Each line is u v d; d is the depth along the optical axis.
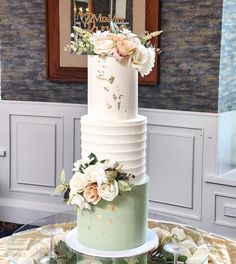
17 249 1.88
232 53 3.44
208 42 3.33
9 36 4.01
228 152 3.50
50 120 3.95
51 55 3.86
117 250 1.65
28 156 4.05
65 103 3.88
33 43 3.94
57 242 1.81
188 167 3.48
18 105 4.02
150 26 3.47
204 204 3.45
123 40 1.56
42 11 3.86
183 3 3.38
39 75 3.96
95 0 3.61
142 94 3.62
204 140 3.40
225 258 1.92
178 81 3.47
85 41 1.61
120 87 1.60
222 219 3.40
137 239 1.68
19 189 4.11
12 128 4.07
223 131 3.40
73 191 1.60
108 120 1.60
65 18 3.75
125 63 1.58
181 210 3.55
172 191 3.57
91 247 1.67
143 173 1.68
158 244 1.79
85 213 1.65
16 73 4.03
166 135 3.54
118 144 1.60
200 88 3.39
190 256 1.77
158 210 3.64
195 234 2.00
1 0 3.99
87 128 1.62
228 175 3.42
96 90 1.62
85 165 1.60
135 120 1.62
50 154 3.98
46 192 4.05
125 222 1.64
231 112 3.47
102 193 1.56
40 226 2.10
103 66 1.59
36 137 4.01
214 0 3.27
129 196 1.62
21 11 3.94
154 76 3.51
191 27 3.38
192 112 3.42
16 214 4.12
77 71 3.78
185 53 3.42
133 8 3.50
